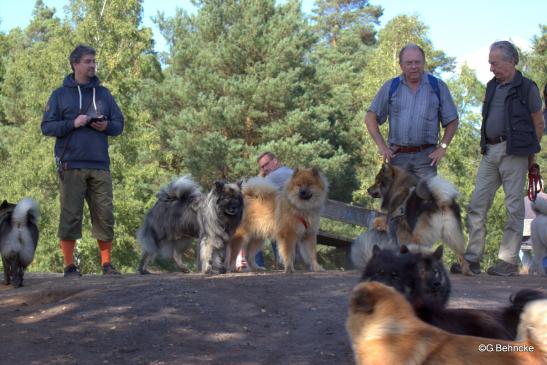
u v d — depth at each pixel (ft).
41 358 16.85
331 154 102.32
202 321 19.02
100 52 83.10
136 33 86.53
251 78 95.96
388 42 104.01
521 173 26.78
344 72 118.01
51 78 81.56
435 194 26.13
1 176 91.04
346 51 150.41
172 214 30.78
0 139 115.03
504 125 26.55
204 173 93.50
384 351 10.96
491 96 27.02
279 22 101.04
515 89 26.32
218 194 28.78
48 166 77.00
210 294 21.26
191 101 98.94
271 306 20.24
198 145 93.56
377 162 103.96
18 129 117.50
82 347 17.54
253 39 97.55
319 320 18.94
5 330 19.01
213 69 99.71
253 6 100.78
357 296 11.46
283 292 21.57
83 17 87.97
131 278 26.25
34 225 26.99
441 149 26.71
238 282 23.09
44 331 18.75
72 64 28.17
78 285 24.08
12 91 122.93
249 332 18.35
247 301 20.62
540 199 34.42
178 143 94.17
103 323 19.10
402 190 26.99
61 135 27.45
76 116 27.71
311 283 22.77
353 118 114.01
